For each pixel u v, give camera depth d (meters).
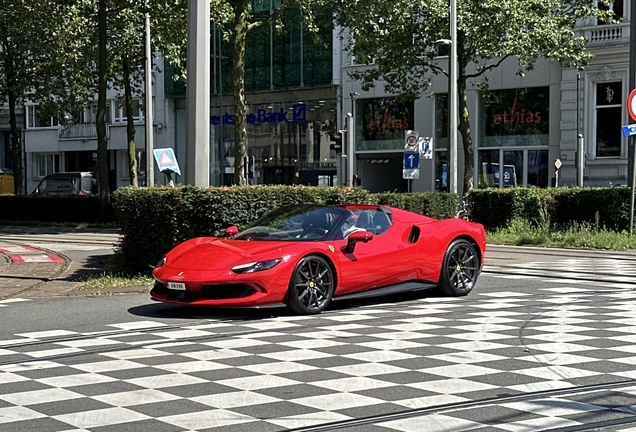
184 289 10.23
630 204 22.33
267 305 10.20
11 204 38.84
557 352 8.02
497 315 10.30
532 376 7.04
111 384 6.90
